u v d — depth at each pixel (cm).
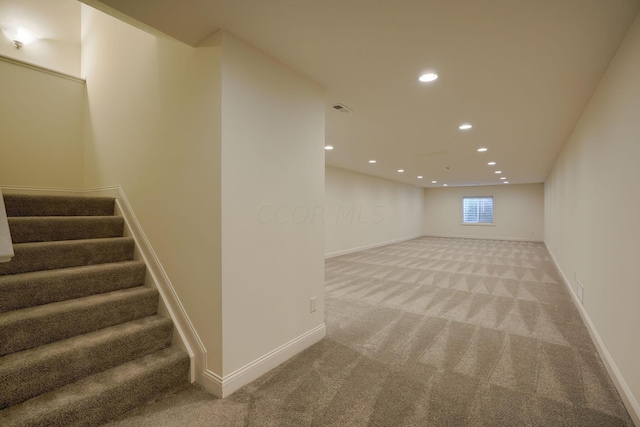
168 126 212
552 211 691
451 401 176
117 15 162
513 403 174
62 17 342
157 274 222
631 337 169
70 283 196
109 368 176
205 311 185
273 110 208
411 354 233
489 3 150
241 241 186
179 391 183
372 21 167
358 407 170
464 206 1230
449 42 187
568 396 181
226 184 176
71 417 145
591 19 161
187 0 149
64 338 175
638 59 158
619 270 191
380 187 950
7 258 124
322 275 259
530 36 178
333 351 237
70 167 329
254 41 187
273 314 211
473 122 350
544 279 494
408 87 254
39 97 312
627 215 178
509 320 308
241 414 163
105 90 295
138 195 245
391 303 365
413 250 861
